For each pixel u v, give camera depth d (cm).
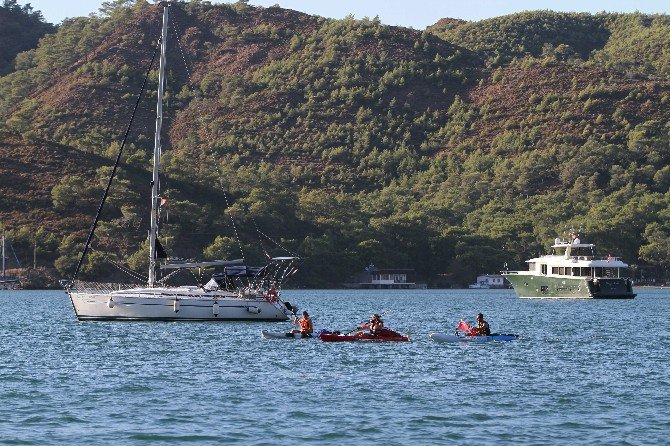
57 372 11506
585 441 8081
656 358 13025
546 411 9175
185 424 8594
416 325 19762
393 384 10588
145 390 10200
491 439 8131
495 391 10175
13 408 9231
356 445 7944
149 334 16012
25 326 18475
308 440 8081
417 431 8375
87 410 9162
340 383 10650
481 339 14862
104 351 13638
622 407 9362
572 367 12000
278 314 18012
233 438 8125
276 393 10012
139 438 8119
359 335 14762
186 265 18588
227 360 12562
